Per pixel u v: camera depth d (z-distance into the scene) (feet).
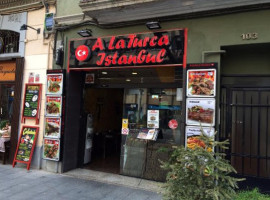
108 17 17.98
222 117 16.21
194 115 15.25
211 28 15.60
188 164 9.69
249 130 15.71
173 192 9.67
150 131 18.61
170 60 16.46
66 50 20.25
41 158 20.57
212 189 9.11
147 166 18.60
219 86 15.39
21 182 17.34
